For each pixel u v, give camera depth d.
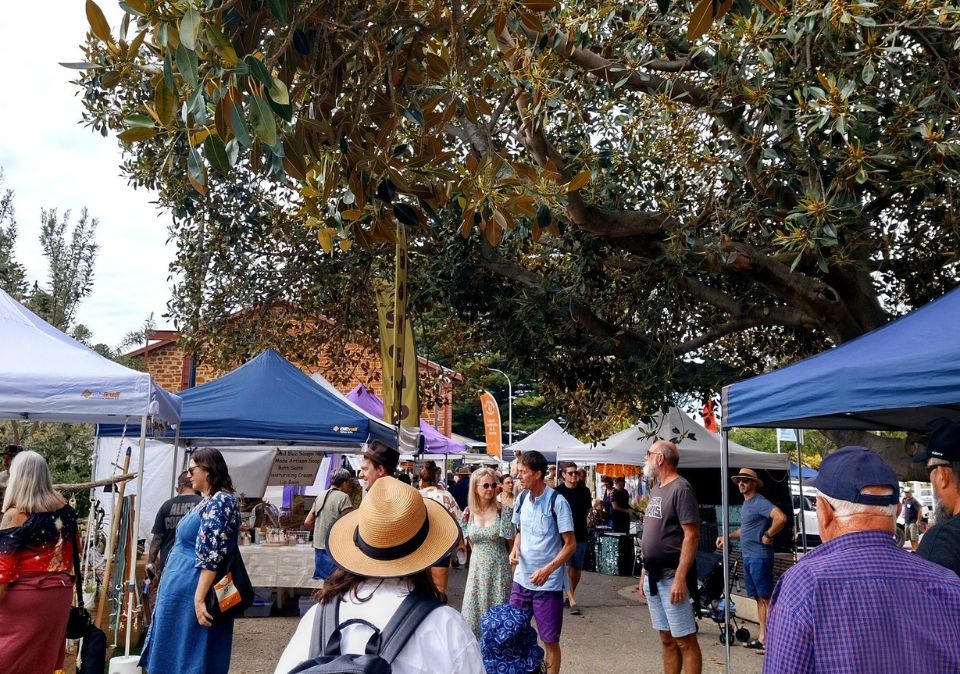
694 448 14.24
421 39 4.82
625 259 10.52
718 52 7.26
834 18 6.26
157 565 7.01
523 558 6.14
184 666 5.20
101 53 6.05
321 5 4.05
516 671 3.74
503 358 11.95
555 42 7.49
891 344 5.11
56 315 15.88
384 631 2.21
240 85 3.19
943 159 7.13
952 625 2.23
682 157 9.13
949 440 3.37
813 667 2.22
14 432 11.92
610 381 11.53
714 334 9.98
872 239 8.99
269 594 10.48
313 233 12.11
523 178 5.07
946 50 7.71
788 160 7.52
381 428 10.68
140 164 10.86
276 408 10.20
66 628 5.11
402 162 4.57
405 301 9.43
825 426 7.16
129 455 7.88
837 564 2.32
